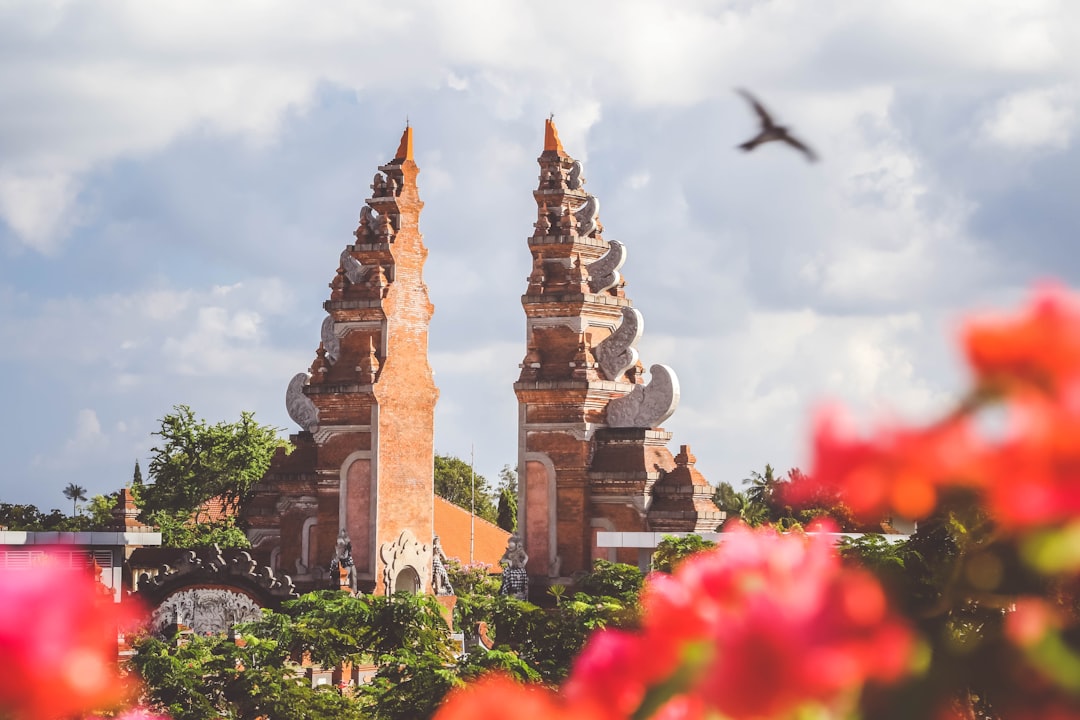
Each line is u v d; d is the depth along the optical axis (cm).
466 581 8562
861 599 296
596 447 5525
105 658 378
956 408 285
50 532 5047
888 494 289
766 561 329
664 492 5412
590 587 3897
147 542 5300
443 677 2972
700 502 5397
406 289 6094
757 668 292
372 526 5862
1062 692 315
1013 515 279
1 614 352
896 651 293
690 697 332
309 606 3716
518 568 5450
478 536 10644
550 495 5506
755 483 9831
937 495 297
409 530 6003
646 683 341
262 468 8212
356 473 5931
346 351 6041
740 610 307
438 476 13588
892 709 324
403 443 6009
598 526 5469
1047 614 325
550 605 5412
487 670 3072
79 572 396
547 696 391
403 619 3512
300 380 6475
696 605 333
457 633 5247
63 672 354
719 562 336
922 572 1702
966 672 395
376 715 3102
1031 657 320
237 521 8394
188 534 8012
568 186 5759
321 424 6000
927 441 286
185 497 8162
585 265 5697
